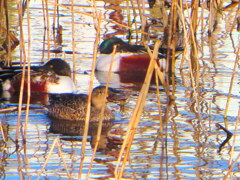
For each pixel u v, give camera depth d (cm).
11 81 1538
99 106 1301
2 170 963
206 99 1412
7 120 1254
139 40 2039
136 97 1449
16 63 1678
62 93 1520
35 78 1527
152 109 1332
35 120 1267
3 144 1095
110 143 1124
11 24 2086
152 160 1019
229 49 1892
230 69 1683
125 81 1636
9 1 2286
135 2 2344
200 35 2062
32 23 2127
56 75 1541
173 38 1522
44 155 1039
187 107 1346
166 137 1106
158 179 932
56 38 1980
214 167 988
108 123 1277
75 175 945
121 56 1803
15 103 1401
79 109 1293
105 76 1706
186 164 1003
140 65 1809
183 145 1102
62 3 2333
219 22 2245
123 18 2205
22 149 1071
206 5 2302
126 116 1319
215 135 1161
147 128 1199
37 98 1469
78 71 1706
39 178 898
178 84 1548
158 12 2256
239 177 946
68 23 2167
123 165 846
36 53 1803
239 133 1172
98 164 1001
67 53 1833
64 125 1254
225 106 1352
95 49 887
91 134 1191
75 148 1087
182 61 1694
